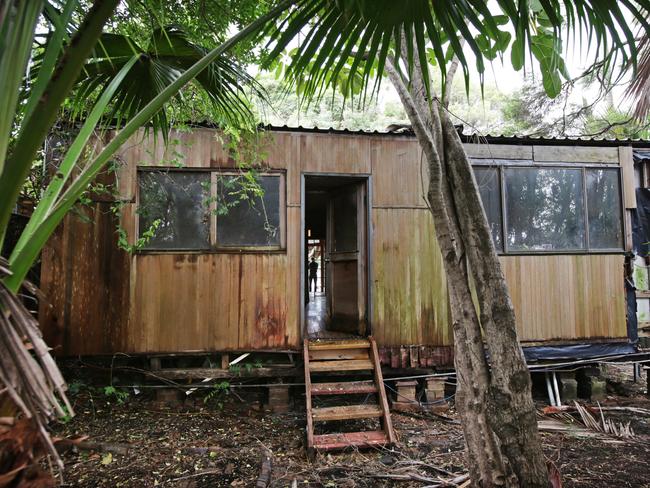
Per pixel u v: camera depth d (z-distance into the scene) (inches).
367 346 168.7
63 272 167.5
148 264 173.5
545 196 200.5
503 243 195.3
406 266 187.9
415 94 104.1
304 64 68.3
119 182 173.2
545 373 198.7
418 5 58.6
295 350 177.3
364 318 187.0
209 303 176.1
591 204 203.8
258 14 132.6
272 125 179.8
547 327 195.3
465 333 95.8
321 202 263.3
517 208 198.2
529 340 193.5
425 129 101.8
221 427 159.0
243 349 176.4
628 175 204.5
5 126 39.0
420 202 190.7
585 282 199.6
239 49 128.3
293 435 154.2
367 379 187.2
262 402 181.6
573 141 201.5
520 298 194.4
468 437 93.0
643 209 211.0
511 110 471.8
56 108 40.3
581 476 122.6
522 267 195.6
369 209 187.2
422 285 188.4
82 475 121.6
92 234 170.7
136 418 162.4
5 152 39.3
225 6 131.5
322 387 153.5
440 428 162.2
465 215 96.4
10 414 38.8
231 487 117.0
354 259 193.3
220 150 180.2
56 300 166.4
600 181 205.3
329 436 142.6
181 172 179.0
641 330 210.2
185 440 146.6
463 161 98.5
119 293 171.2
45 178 162.9
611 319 200.2
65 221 168.7
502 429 86.0
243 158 180.4
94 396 171.0
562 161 202.1
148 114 49.9
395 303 186.2
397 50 63.9
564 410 180.1
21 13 39.1
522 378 87.8
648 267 213.5
